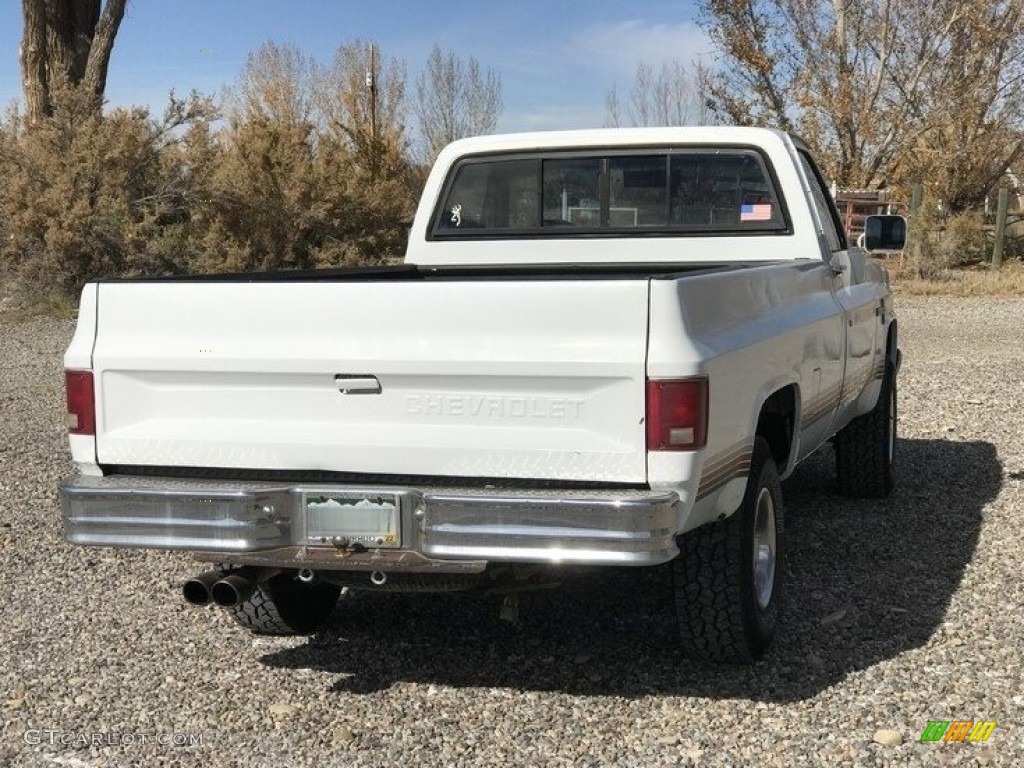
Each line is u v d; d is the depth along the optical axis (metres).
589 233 6.05
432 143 42.22
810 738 3.86
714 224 5.88
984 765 3.63
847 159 27.83
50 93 19.62
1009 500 6.83
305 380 3.97
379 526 3.85
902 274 23.89
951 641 4.62
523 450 3.79
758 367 4.27
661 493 3.67
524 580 4.15
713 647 4.34
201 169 19.02
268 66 40.50
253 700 4.33
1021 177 33.03
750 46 27.23
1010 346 14.47
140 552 6.20
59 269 18.33
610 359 3.69
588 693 4.30
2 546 6.29
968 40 27.20
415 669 4.59
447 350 3.82
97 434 4.18
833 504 6.90
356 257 20.44
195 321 4.07
